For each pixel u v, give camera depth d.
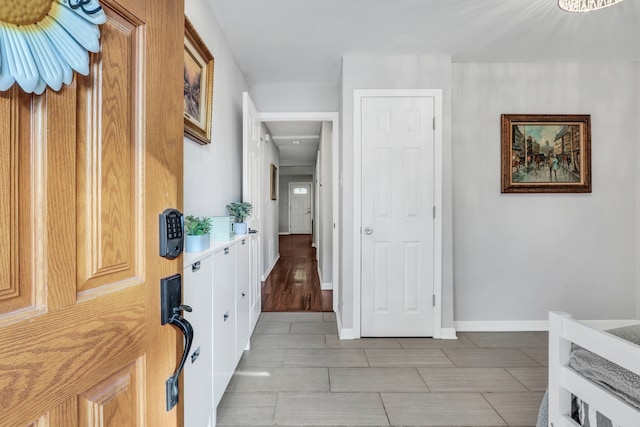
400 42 2.47
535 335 2.78
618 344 0.90
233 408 1.74
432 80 2.70
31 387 0.45
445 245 2.73
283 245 9.09
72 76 0.50
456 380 2.04
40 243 0.47
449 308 2.73
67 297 0.50
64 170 0.50
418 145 2.71
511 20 2.18
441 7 2.04
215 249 1.51
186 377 1.17
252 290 2.64
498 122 2.87
